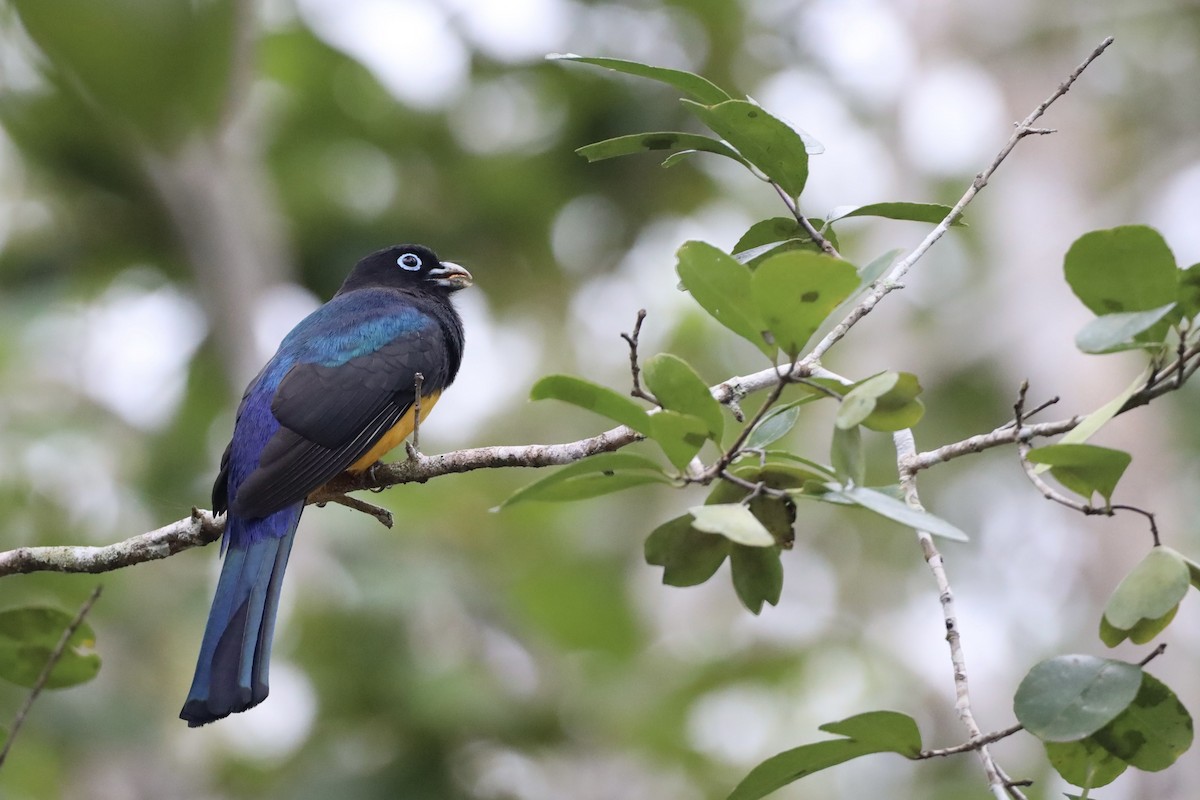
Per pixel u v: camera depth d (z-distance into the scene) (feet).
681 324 54.08
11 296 49.34
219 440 47.67
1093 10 58.49
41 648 23.94
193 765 43.01
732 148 20.99
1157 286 17.22
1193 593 48.80
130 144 45.70
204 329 50.29
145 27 20.18
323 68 51.90
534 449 23.32
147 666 42.06
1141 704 17.63
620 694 42.50
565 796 40.11
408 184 53.36
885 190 58.29
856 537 56.18
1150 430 52.80
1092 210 56.54
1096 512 17.65
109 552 24.80
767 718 47.42
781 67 56.08
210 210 48.24
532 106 53.42
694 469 19.80
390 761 37.63
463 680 37.88
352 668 38.58
